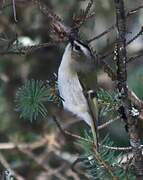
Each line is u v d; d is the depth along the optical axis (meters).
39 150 14.73
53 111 14.53
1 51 8.30
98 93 8.09
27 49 7.89
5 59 15.07
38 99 7.98
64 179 13.25
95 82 7.96
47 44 7.77
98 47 14.17
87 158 8.16
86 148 7.62
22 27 14.28
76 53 7.72
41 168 14.12
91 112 7.88
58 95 7.97
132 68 13.82
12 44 8.23
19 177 12.87
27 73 15.38
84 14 7.52
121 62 6.87
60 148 13.74
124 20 6.68
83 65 7.79
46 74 15.39
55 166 14.34
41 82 8.05
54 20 7.62
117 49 6.85
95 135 7.73
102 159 7.54
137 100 7.94
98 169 7.61
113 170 7.60
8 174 8.77
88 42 7.86
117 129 13.93
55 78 8.03
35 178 14.03
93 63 7.86
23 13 14.35
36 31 14.59
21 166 14.15
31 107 7.99
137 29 15.36
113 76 7.71
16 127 14.49
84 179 12.90
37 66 15.41
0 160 12.55
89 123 7.90
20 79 15.29
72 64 7.75
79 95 7.84
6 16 13.95
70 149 13.72
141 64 14.09
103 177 7.60
